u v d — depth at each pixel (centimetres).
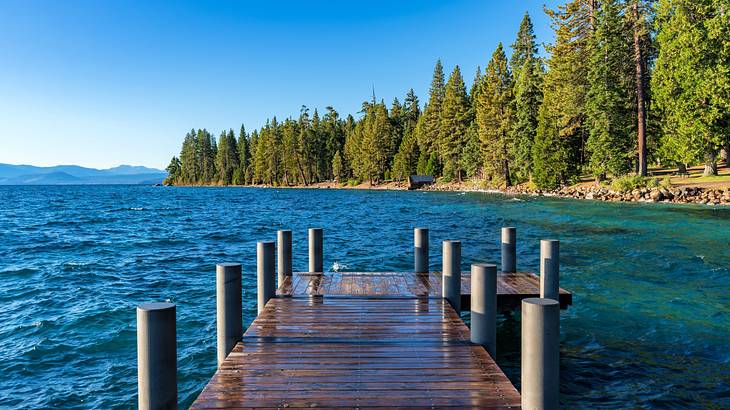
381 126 9625
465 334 632
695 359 741
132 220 3525
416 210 3853
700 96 3369
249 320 988
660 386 654
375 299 816
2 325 990
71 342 895
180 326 963
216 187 13688
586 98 4325
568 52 4869
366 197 6322
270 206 4966
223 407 422
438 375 496
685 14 3522
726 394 628
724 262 1412
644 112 3991
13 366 790
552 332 404
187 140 15312
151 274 1509
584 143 4872
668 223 2316
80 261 1752
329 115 12025
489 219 2917
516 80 7319
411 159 9119
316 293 855
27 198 7794
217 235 2552
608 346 798
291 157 11144
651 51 4116
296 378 487
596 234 2053
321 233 1040
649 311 974
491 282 591
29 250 2038
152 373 398
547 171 4962
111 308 1104
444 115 7731
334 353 560
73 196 8700
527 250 1766
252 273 1479
